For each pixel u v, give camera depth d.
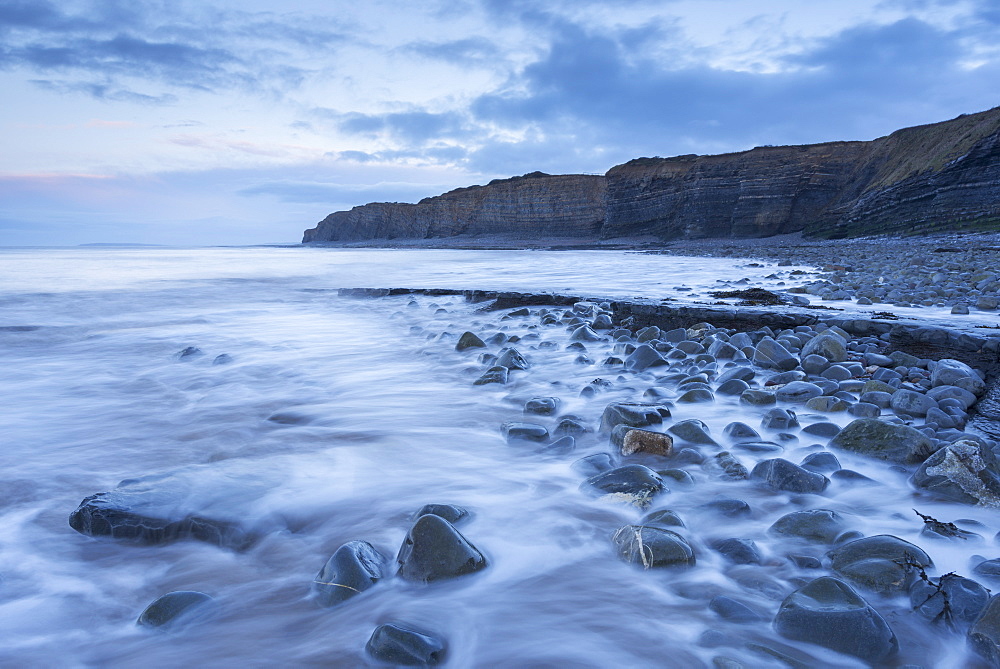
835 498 2.75
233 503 2.72
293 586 2.14
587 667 1.68
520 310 9.35
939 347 5.73
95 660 1.78
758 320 7.30
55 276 17.48
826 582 1.85
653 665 1.68
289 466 3.24
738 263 20.77
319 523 2.62
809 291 10.60
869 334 6.45
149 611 1.93
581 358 5.90
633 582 2.11
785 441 3.52
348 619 1.93
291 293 13.36
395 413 4.34
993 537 2.31
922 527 2.43
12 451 3.62
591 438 3.69
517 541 2.42
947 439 3.30
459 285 13.42
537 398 4.34
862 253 22.77
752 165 51.28
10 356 6.79
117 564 2.32
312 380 5.48
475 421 4.12
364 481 3.06
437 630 1.86
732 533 2.45
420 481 3.06
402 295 12.28
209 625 1.91
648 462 3.24
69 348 7.27
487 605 1.99
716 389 4.71
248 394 4.98
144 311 10.72
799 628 1.74
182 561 2.35
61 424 4.17
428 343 7.29
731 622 1.85
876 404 4.13
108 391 5.17
